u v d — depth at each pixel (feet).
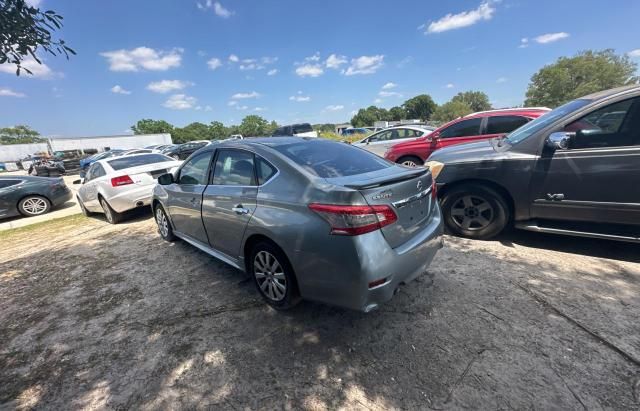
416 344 7.46
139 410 6.31
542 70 193.26
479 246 12.31
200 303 9.96
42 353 8.25
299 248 7.57
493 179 11.87
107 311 9.99
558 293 8.95
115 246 16.08
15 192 27.25
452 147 14.76
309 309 9.14
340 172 8.37
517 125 20.66
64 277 12.87
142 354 7.89
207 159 11.58
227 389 6.64
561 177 10.63
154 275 12.25
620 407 5.60
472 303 8.82
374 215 6.92
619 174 9.73
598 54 185.26
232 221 9.64
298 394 6.40
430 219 8.95
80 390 6.93
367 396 6.21
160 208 15.35
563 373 6.36
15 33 7.43
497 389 6.12
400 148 24.85
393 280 7.27
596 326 7.55
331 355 7.35
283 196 8.09
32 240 19.35
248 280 11.22
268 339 8.05
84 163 70.54
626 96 9.70
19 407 6.61
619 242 11.78
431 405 5.91
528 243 12.29
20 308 10.68
